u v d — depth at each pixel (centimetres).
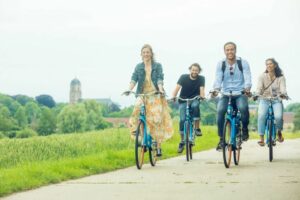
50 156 3070
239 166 1847
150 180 1522
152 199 1205
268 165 1872
